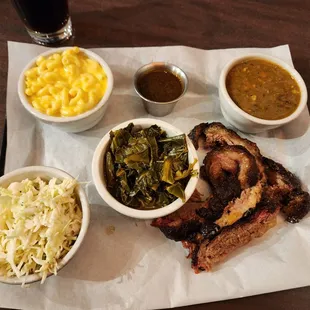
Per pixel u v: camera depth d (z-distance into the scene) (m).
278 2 0.46
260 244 0.34
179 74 0.38
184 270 0.32
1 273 0.27
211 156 0.36
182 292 0.31
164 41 0.43
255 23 0.44
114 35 0.43
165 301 0.31
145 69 0.38
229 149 0.35
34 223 0.28
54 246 0.28
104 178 0.33
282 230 0.35
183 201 0.31
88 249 0.33
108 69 0.36
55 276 0.32
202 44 0.43
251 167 0.34
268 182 0.35
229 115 0.37
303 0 0.46
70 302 0.31
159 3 0.45
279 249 0.34
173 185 0.31
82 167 0.36
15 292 0.31
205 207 0.34
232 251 0.33
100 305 0.31
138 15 0.44
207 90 0.41
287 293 0.32
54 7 0.38
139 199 0.32
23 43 0.40
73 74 0.35
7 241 0.28
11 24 0.42
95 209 0.35
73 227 0.30
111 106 0.40
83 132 0.38
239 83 0.37
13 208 0.29
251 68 0.38
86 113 0.34
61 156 0.37
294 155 0.38
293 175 0.36
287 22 0.45
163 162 0.32
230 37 0.44
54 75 0.35
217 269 0.33
